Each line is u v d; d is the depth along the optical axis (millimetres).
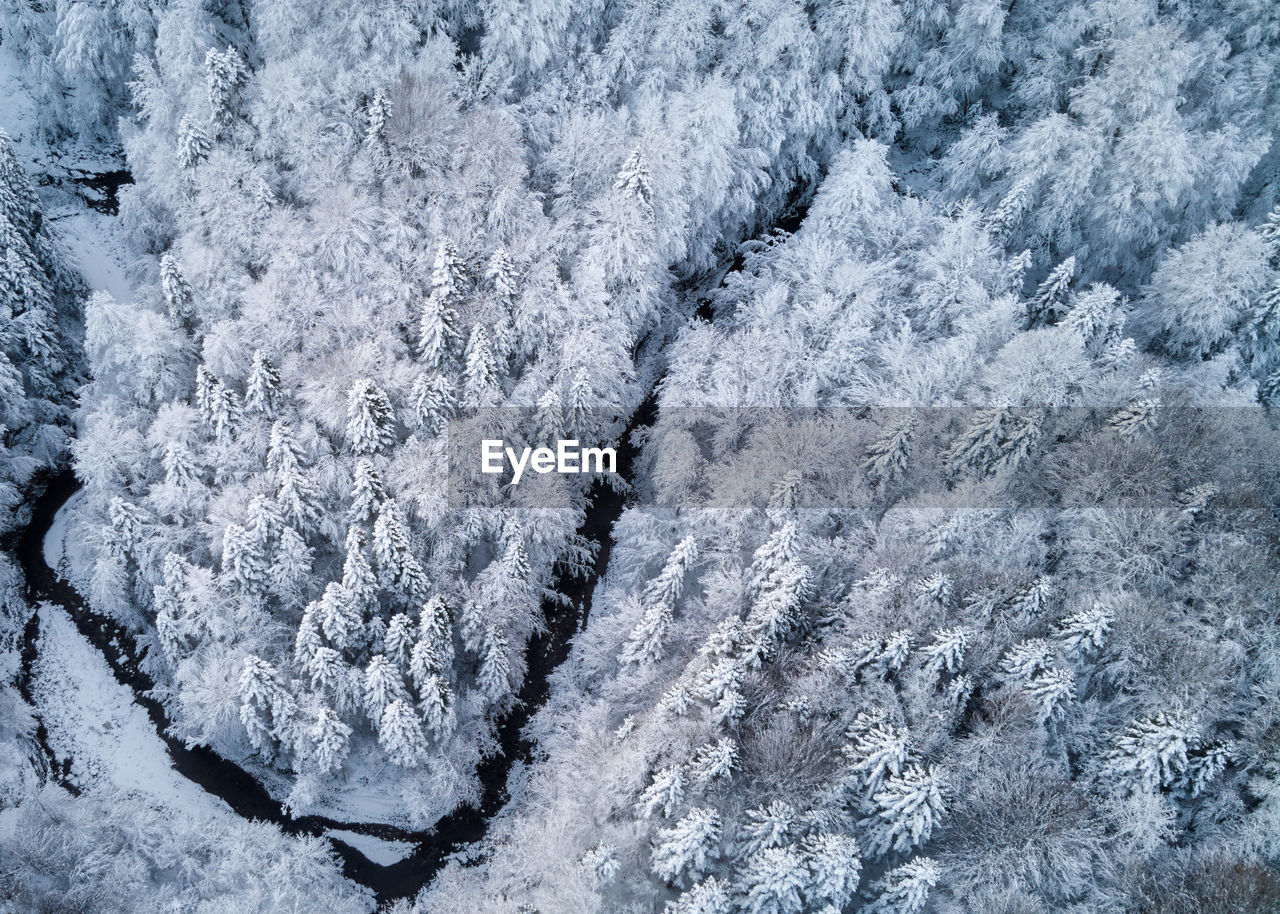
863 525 37781
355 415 37312
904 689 30859
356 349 39750
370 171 41844
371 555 37094
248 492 37688
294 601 37219
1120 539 34031
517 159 43594
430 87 42281
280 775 38438
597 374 43188
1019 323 41875
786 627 33438
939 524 35406
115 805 35281
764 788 29656
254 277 42344
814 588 35188
